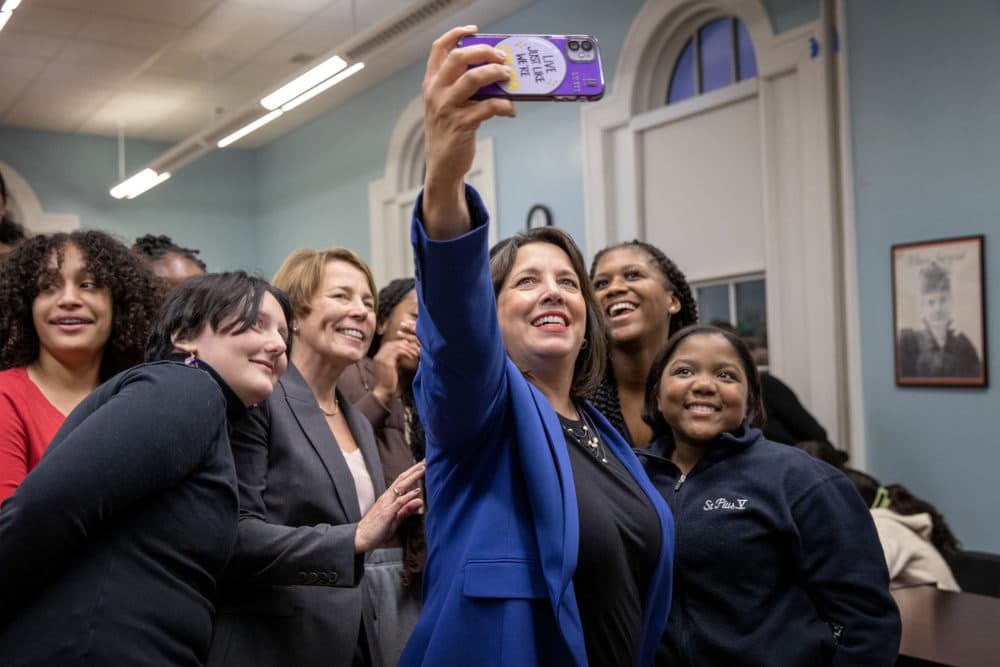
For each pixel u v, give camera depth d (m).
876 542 1.49
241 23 5.99
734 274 4.46
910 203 3.50
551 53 0.89
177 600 1.07
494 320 0.94
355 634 1.49
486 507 1.02
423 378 0.98
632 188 5.01
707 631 1.46
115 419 1.05
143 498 1.06
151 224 8.96
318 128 8.42
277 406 1.54
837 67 3.83
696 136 4.65
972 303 3.27
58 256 1.62
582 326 1.19
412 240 0.90
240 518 1.39
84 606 1.01
